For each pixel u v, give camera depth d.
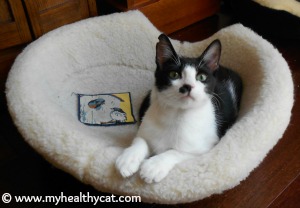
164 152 1.00
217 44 0.97
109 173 0.94
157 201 0.95
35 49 1.31
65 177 1.21
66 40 1.41
